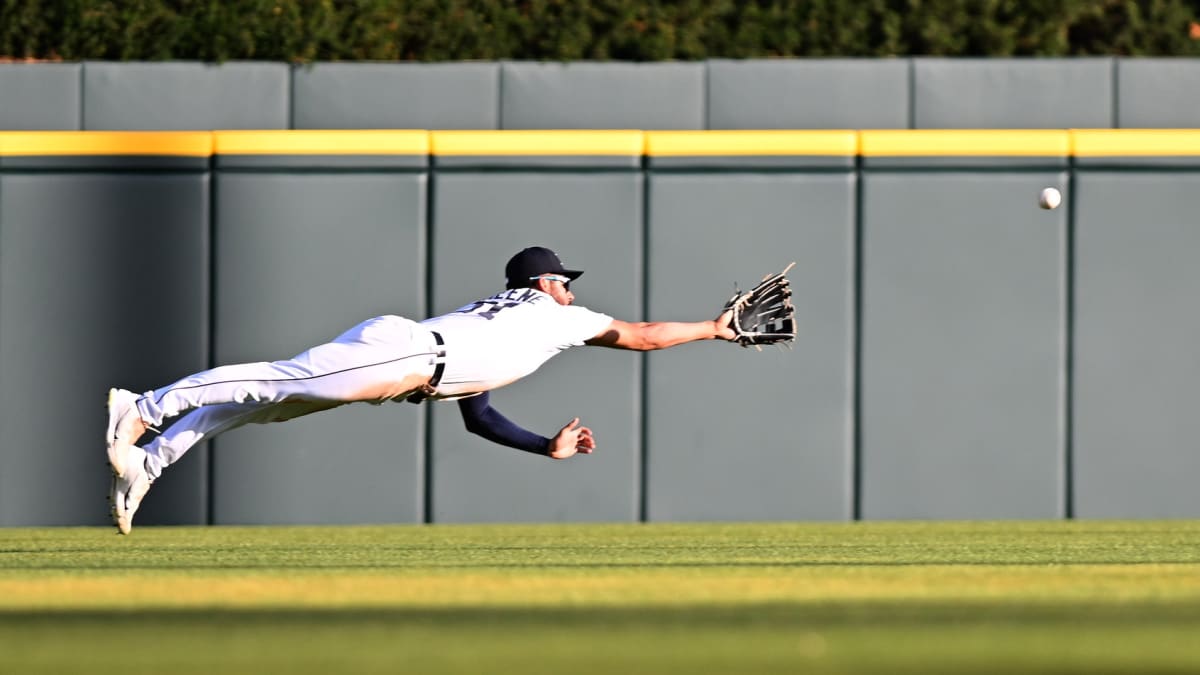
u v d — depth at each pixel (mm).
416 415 32062
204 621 15867
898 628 15164
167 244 32031
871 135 32250
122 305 32094
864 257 32250
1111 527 30828
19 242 32062
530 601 17562
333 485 31969
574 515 32125
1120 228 32281
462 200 32094
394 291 32062
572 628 15172
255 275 32000
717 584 19656
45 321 32062
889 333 32250
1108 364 32344
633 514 32125
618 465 32125
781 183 32188
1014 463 32281
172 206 32031
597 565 23141
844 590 18734
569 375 32031
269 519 31891
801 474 32219
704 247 32156
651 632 14883
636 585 19484
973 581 20031
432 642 14273
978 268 32250
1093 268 32281
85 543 28062
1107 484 32375
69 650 13883
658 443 32094
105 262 32062
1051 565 22875
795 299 32188
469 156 32094
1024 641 14289
